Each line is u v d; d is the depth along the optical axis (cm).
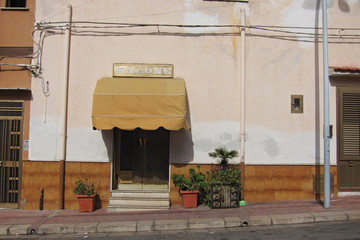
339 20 998
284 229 726
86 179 936
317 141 977
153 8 973
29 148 942
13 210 926
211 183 889
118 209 903
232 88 967
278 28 983
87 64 958
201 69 967
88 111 949
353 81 996
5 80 955
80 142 945
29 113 948
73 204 933
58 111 948
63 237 718
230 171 908
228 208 884
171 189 943
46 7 961
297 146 972
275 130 970
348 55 995
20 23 966
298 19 989
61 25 956
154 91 879
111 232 750
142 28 970
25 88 939
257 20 981
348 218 797
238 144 958
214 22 977
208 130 956
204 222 765
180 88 889
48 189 934
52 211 911
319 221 786
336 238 640
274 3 987
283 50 982
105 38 964
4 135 950
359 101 995
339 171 985
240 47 971
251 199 954
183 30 972
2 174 945
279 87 977
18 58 958
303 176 970
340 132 986
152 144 984
